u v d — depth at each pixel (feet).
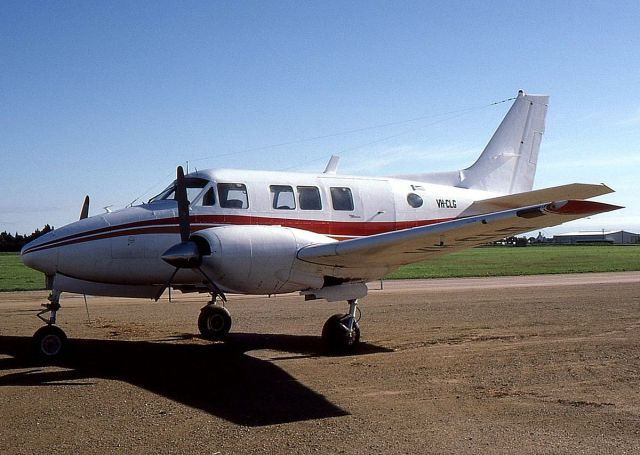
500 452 18.43
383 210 41.19
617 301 62.64
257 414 22.57
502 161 50.34
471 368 30.78
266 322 50.11
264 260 31.83
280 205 38.01
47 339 33.60
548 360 32.58
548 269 136.67
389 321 49.21
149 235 35.42
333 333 36.01
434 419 21.91
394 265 36.40
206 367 31.58
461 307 58.95
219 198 36.55
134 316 54.65
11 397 25.08
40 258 34.06
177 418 21.99
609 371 29.84
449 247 34.27
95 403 24.12
